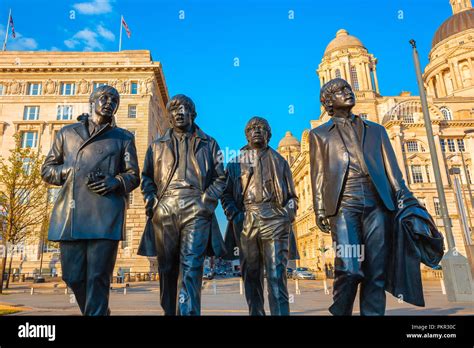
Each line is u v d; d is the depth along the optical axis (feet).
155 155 15.20
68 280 12.98
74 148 14.02
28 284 94.58
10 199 68.90
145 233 15.39
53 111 134.62
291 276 129.39
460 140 166.09
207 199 14.01
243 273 16.48
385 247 13.58
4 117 133.90
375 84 199.62
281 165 16.65
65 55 141.59
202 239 13.78
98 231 12.83
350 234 13.48
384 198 13.51
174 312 14.30
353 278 12.98
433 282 95.20
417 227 13.21
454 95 209.67
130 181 14.02
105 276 13.06
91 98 14.71
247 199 16.39
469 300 33.63
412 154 157.99
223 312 27.53
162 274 14.32
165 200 14.25
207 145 15.17
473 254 34.37
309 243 175.73
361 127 14.79
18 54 141.28
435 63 228.02
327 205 14.23
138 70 136.15
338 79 15.28
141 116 131.03
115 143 14.42
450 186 151.84
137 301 42.01
